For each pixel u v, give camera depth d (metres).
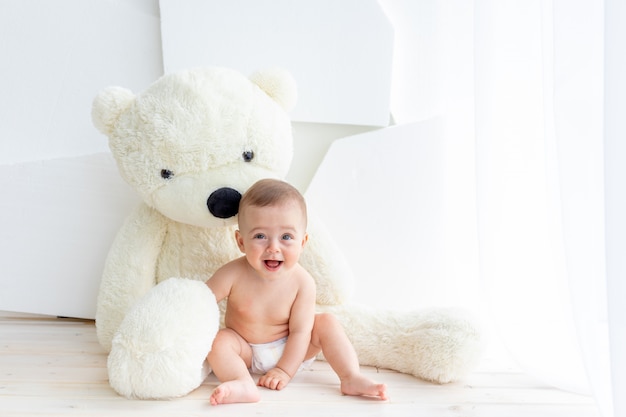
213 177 1.19
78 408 1.01
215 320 1.14
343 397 1.10
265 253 1.14
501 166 1.23
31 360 1.25
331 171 1.54
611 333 0.83
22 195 1.51
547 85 1.08
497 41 1.22
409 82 1.54
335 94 1.52
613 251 0.82
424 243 1.54
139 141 1.19
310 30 1.50
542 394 1.13
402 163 1.53
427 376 1.19
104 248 1.53
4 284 1.52
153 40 1.52
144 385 1.04
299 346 1.19
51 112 1.52
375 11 1.49
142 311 1.10
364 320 1.29
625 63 0.81
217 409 1.02
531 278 1.24
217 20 1.49
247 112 1.21
